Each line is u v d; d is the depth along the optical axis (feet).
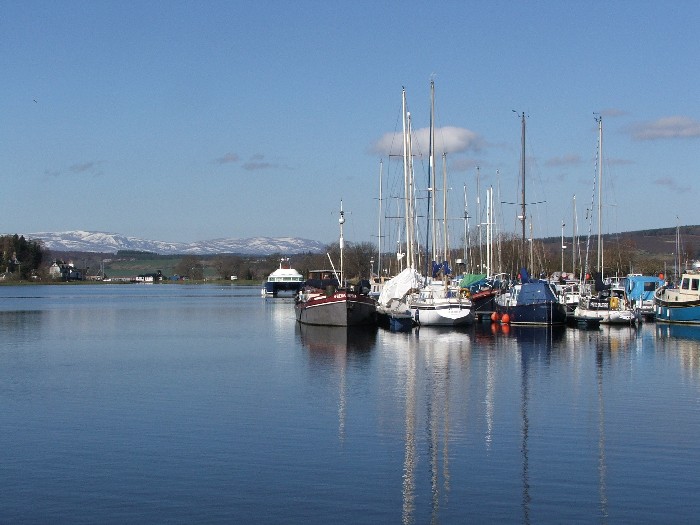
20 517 79.30
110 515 79.71
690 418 120.47
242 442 106.83
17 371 177.78
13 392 147.74
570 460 97.50
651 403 132.46
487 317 312.29
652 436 108.99
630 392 143.02
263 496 84.84
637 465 95.35
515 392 143.13
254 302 562.66
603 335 249.14
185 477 91.50
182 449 103.45
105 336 274.98
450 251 388.37
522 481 89.56
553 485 88.07
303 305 309.01
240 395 141.90
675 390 145.07
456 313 272.10
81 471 94.07
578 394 140.97
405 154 287.48
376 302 298.15
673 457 98.63
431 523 77.36
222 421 119.85
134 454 101.19
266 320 356.59
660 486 87.61
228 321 351.05
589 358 190.60
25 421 121.19
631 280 346.95
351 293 281.95
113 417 123.54
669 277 496.23
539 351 205.46
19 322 352.08
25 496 85.35
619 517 78.59
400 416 122.52
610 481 89.35
